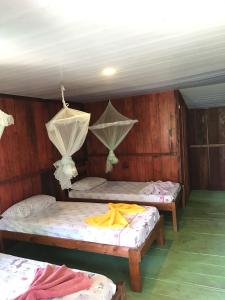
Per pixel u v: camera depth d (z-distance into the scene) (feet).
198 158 20.59
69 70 9.09
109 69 9.48
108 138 15.48
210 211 15.71
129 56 7.97
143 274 9.52
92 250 9.53
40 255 11.52
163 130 16.48
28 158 13.65
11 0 4.21
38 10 4.62
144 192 14.07
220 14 5.36
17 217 11.57
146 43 6.88
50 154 15.19
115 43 6.69
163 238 11.75
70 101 17.21
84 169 18.52
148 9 4.95
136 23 5.52
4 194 12.21
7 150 12.46
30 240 10.85
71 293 6.12
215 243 11.59
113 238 9.22
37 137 14.33
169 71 10.55
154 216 10.94
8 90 11.79
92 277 6.85
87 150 19.01
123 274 9.65
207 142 20.18
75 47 6.74
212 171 20.38
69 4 4.50
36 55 7.14
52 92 13.30
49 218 11.32
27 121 13.71
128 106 17.28
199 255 10.64
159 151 16.75
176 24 5.74
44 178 14.69
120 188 15.66
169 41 6.84
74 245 9.89
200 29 6.13
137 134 17.25
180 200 16.55
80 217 11.16
